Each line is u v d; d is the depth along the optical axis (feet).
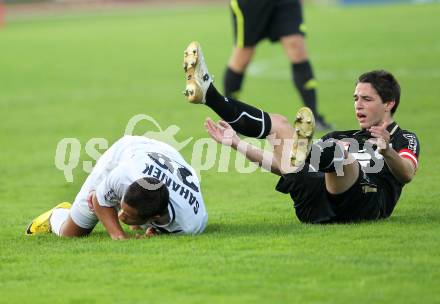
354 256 51.24
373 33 275.18
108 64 231.50
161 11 451.12
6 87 191.83
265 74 198.80
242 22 120.78
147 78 199.31
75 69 222.48
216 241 56.54
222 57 230.07
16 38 321.52
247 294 45.19
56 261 53.36
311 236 56.70
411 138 60.85
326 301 43.57
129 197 55.31
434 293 44.24
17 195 86.33
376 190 58.70
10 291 47.39
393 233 56.54
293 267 49.52
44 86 191.21
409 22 306.35
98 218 59.36
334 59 212.43
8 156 110.52
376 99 60.44
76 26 367.66
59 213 63.00
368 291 44.78
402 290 44.78
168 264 51.29
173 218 57.88
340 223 60.44
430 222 60.18
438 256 50.96
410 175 59.00
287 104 148.97
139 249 55.11
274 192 81.46
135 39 298.56
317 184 59.11
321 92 160.45
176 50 260.01
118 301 44.83
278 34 119.65
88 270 50.83
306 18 351.25
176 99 161.79
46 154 111.04
